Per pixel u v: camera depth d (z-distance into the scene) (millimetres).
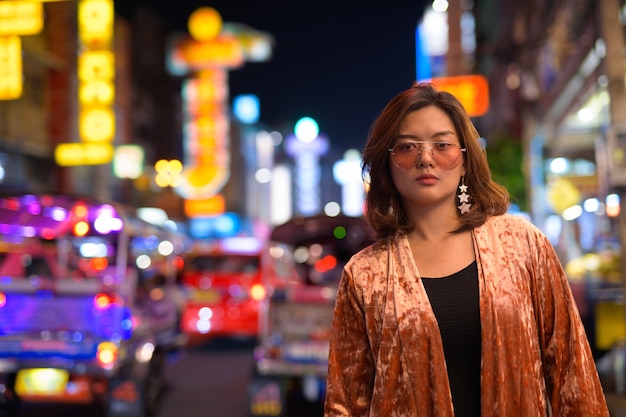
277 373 6477
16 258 7648
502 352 1602
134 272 7953
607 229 9805
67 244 7938
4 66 18469
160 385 7281
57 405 7559
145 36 38844
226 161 46500
